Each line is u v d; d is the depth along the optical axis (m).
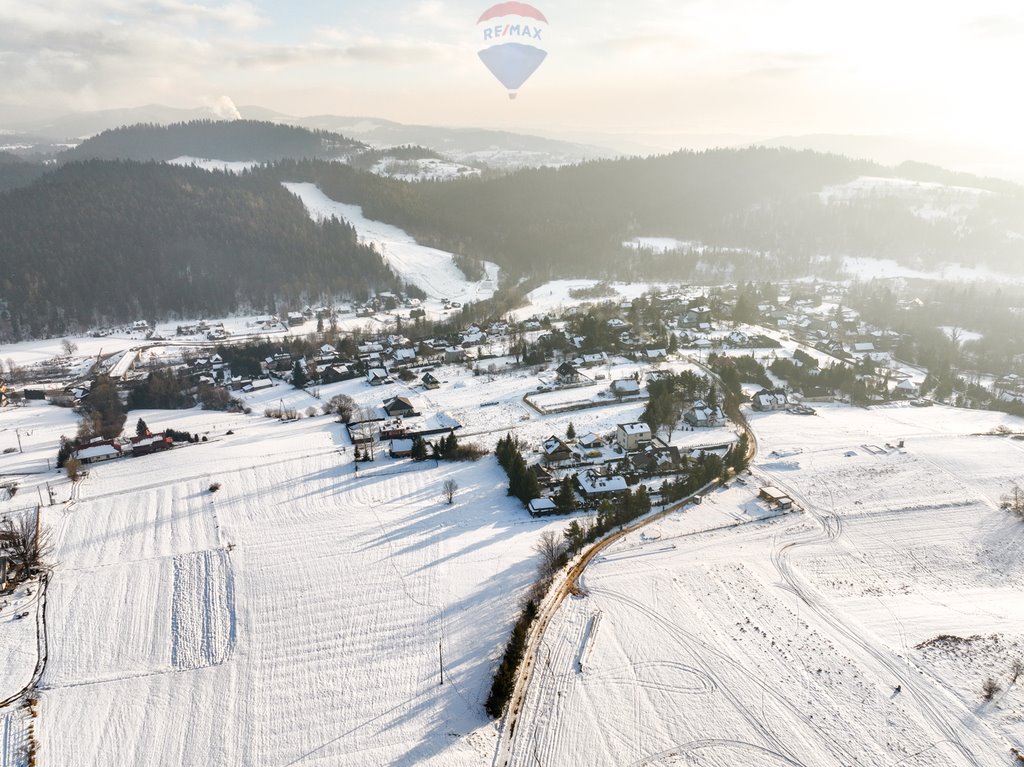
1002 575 77.31
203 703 58.69
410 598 71.75
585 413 125.75
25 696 59.84
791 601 71.25
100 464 107.69
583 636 65.50
